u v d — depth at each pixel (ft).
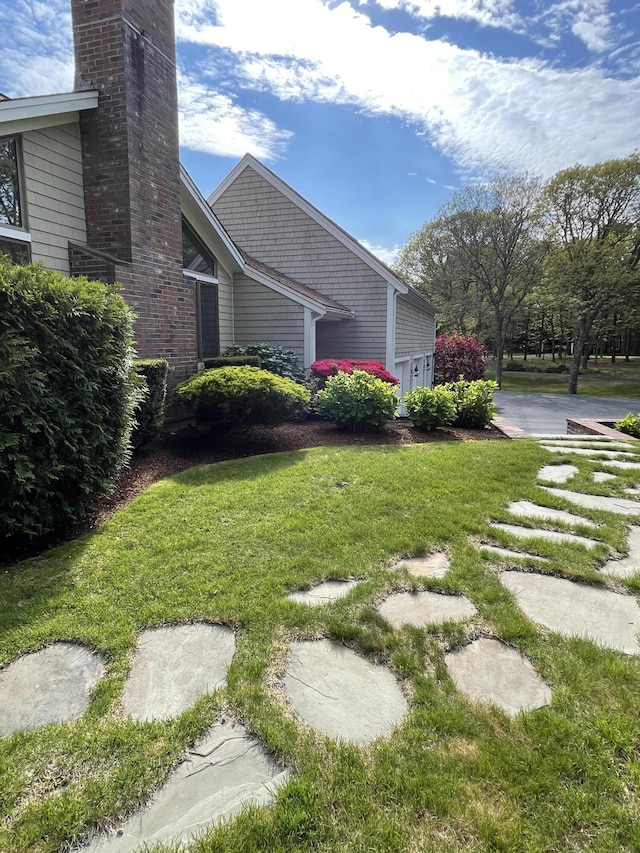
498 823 4.47
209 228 27.22
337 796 4.75
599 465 17.39
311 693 6.15
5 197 16.44
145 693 6.12
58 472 10.78
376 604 8.20
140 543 10.52
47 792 4.77
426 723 5.65
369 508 12.59
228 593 8.42
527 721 5.65
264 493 13.85
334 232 38.27
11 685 6.26
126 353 12.87
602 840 4.32
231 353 28.58
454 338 71.56
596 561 9.86
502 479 15.46
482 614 7.91
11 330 9.57
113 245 19.54
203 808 4.64
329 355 39.73
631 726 5.58
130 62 18.88
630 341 134.62
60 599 8.23
